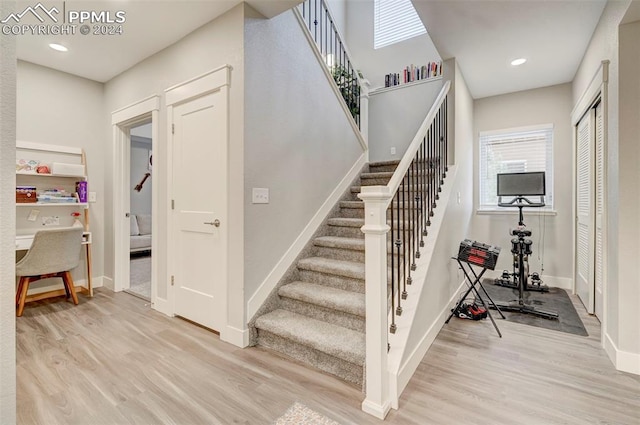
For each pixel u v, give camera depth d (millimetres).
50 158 3549
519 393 1804
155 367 2059
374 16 5527
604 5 2346
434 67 4566
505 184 3854
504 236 4293
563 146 3938
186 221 2797
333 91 3389
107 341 2426
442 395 1784
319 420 1577
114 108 3760
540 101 4059
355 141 3822
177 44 2887
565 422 1570
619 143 2047
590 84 2814
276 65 2635
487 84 3924
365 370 1759
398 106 4727
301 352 2166
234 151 2391
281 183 2688
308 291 2465
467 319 2945
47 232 3014
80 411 1633
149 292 3707
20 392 1786
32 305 3264
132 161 7047
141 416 1601
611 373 2008
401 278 2266
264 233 2518
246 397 1759
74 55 3203
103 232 3969
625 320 2041
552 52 3088
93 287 3889
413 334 2008
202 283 2674
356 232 3066
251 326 2375
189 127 2771
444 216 2766
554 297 3592
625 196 2033
